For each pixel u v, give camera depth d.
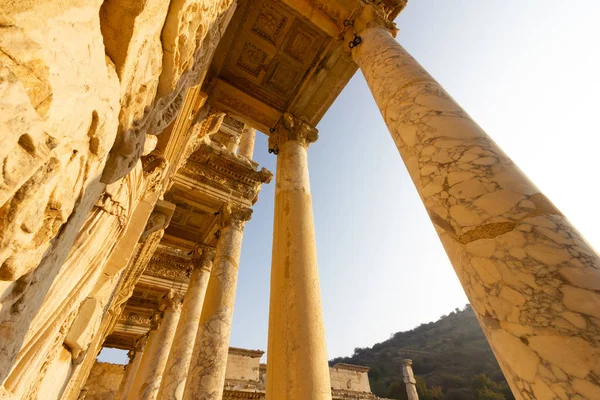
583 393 1.37
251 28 7.05
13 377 2.05
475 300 2.05
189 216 11.30
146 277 13.33
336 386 23.86
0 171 0.85
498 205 2.16
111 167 1.87
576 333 1.51
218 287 7.90
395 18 6.64
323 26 6.32
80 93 1.16
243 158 10.80
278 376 4.10
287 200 6.30
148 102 2.13
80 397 12.70
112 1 1.42
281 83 8.16
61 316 2.67
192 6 2.06
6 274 1.02
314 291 4.91
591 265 1.73
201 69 3.40
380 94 4.14
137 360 15.98
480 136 2.81
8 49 0.83
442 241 2.46
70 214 1.46
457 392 51.38
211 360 6.50
